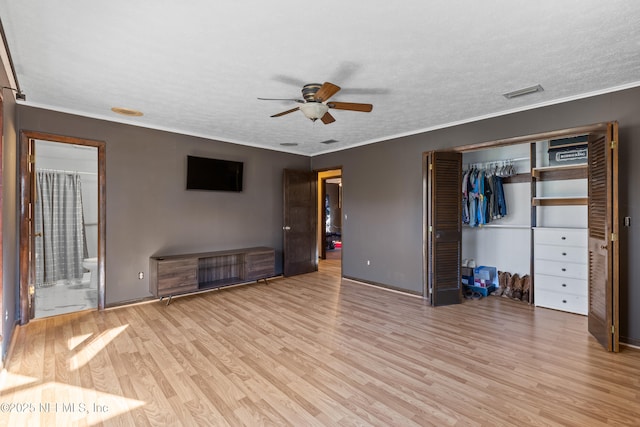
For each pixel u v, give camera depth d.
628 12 1.87
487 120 3.91
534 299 4.20
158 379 2.37
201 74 2.73
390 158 5.02
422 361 2.66
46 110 3.54
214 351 2.83
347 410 2.02
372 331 3.31
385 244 5.10
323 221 8.46
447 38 2.17
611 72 2.71
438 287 4.19
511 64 2.56
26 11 1.85
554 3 1.79
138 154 4.23
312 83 2.91
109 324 3.47
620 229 3.01
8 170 2.85
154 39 2.18
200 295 4.65
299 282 5.52
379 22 1.99
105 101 3.41
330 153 6.08
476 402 2.10
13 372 2.46
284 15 1.91
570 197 3.95
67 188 5.18
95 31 2.07
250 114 3.85
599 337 3.00
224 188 5.09
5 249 2.71
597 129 3.09
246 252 5.05
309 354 2.78
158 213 4.42
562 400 2.11
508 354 2.78
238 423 1.90
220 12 1.88
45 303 4.15
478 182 4.75
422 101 3.42
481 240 5.09
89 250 5.43
